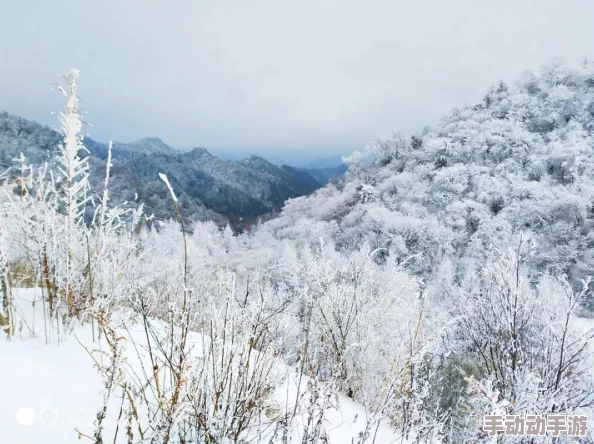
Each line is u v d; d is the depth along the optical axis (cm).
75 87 249
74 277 259
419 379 274
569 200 2881
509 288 310
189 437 168
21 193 255
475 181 3538
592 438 229
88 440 146
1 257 219
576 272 2514
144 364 212
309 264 390
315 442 183
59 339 223
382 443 233
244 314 201
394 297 402
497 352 310
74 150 256
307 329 259
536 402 233
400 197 3803
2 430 137
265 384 203
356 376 312
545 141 3947
